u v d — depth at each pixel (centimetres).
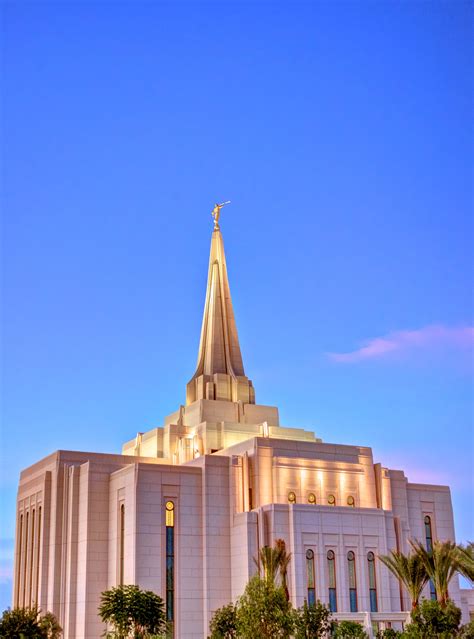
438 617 7256
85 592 8931
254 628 6612
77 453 9812
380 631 7825
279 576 8356
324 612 7000
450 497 10412
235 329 11362
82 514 9350
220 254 11681
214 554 8812
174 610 8575
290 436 10512
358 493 9550
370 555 8931
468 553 7438
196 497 9006
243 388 10831
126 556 8719
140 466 8838
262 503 8988
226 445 10062
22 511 10650
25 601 9988
